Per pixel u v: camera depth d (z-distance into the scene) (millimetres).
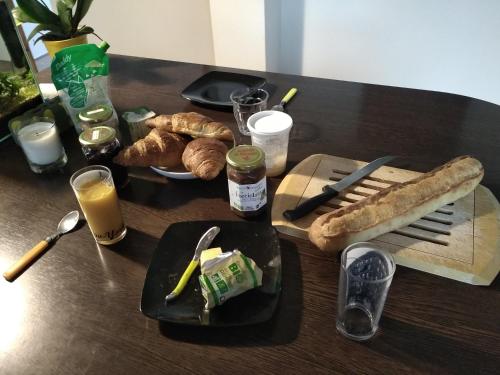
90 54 949
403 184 688
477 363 496
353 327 541
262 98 1027
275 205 750
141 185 849
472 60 1669
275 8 1825
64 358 529
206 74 1252
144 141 827
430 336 529
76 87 955
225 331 550
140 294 612
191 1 1996
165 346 537
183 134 876
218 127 856
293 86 1194
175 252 662
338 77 1965
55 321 577
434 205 671
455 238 653
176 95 1183
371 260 543
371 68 1865
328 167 842
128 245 702
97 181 692
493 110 1016
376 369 497
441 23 1622
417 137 935
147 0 2088
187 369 509
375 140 935
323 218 647
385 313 561
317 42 1897
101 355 530
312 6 1800
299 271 636
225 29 1893
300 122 1019
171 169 857
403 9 1646
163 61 1417
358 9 1721
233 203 736
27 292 623
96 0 2195
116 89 1229
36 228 746
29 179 886
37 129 878
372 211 638
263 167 688
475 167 713
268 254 649
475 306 565
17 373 516
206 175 764
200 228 701
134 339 547
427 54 1723
